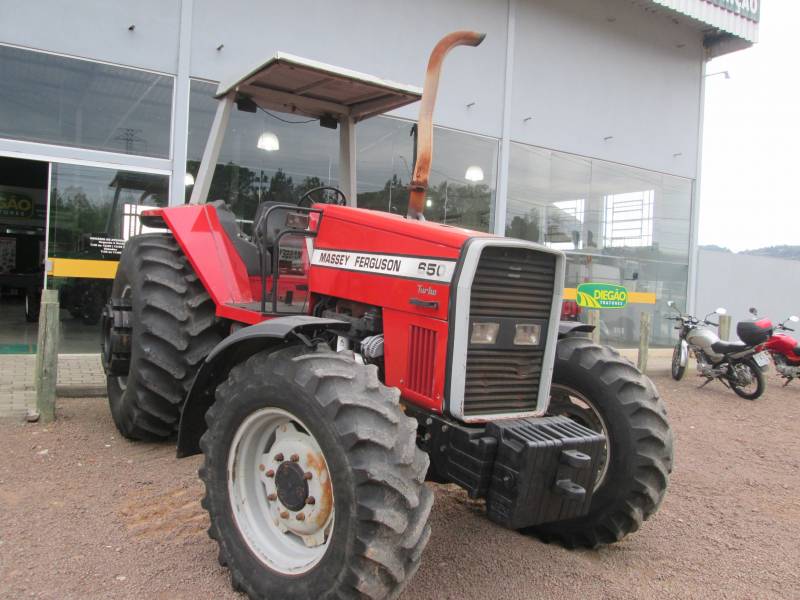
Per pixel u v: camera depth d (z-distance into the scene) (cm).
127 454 423
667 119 1257
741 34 1229
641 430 313
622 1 1156
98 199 754
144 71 768
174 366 411
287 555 254
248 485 272
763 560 328
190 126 796
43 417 484
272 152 598
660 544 343
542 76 1091
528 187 1091
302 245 409
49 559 280
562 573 299
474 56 1017
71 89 733
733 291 1491
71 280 748
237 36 817
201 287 429
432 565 298
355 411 230
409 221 305
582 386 335
